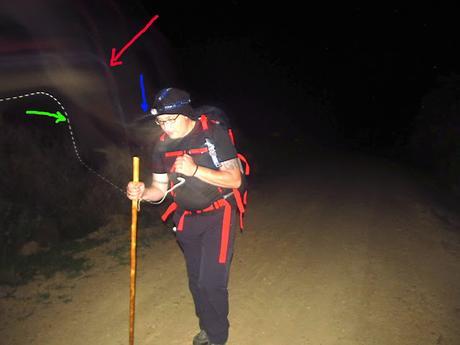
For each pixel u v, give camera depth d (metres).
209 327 3.17
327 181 11.52
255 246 5.90
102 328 3.78
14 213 6.00
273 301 4.30
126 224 6.62
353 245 5.97
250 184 10.88
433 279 4.90
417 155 20.16
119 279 4.74
